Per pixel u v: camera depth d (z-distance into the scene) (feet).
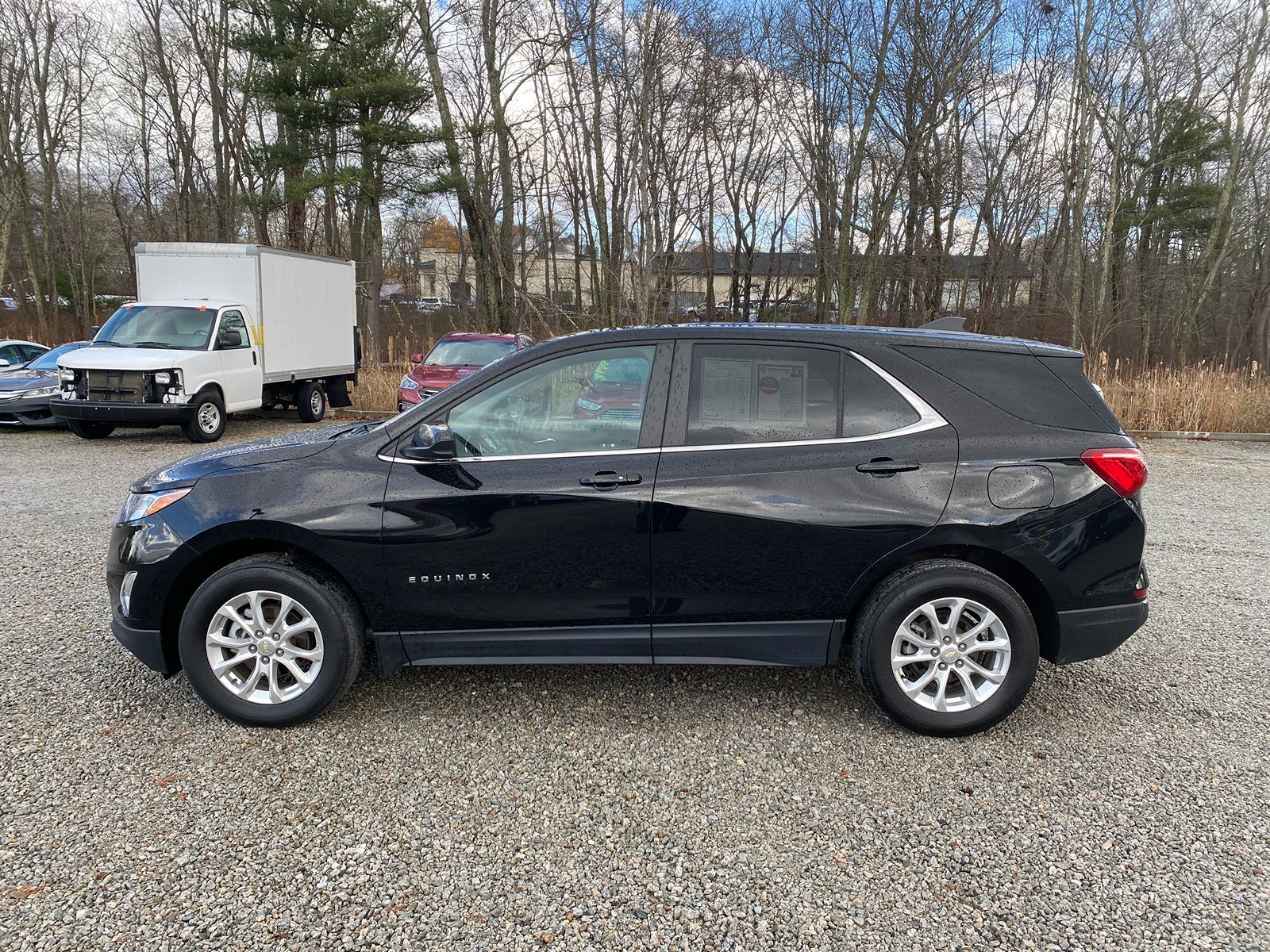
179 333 39.37
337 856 8.39
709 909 7.67
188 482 11.08
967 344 11.16
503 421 11.02
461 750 10.58
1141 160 91.04
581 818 9.13
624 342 11.14
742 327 11.21
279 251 43.55
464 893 7.86
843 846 8.63
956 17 72.95
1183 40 78.28
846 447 10.69
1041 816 9.19
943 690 10.75
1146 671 13.20
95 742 10.59
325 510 10.59
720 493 10.51
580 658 10.99
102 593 16.39
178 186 107.04
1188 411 42.86
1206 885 8.02
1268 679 12.91
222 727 11.02
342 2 70.03
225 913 7.50
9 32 99.09
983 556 10.87
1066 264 97.86
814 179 85.61
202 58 94.53
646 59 60.90
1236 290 101.91
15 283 117.70
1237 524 23.63
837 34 75.20
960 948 7.17
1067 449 10.69
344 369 51.16
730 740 10.91
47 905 7.54
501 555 10.63
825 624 10.87
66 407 36.96
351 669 10.96
